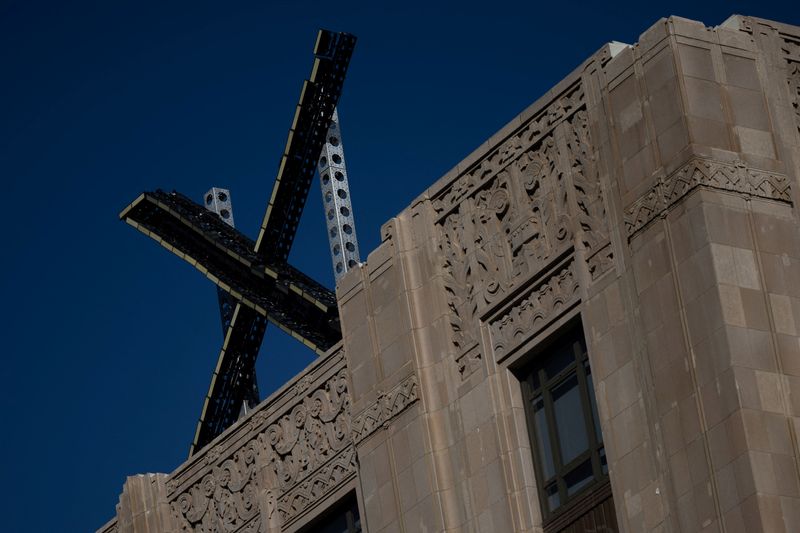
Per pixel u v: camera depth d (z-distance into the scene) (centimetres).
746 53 4181
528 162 4397
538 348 4297
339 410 4784
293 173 6266
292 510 4841
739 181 4022
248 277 6297
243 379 6350
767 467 3772
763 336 3897
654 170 4094
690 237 3984
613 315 4122
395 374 4581
